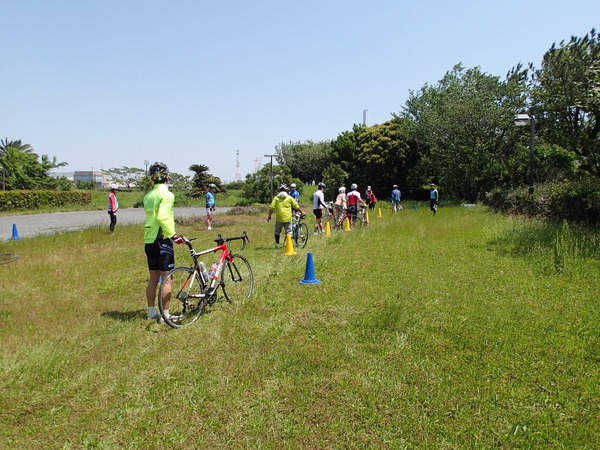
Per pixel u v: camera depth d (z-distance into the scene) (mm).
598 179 13031
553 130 17141
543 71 17375
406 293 6125
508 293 6035
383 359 3959
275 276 7340
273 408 3193
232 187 50500
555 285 6402
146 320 5203
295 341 4438
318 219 13539
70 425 3059
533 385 3438
